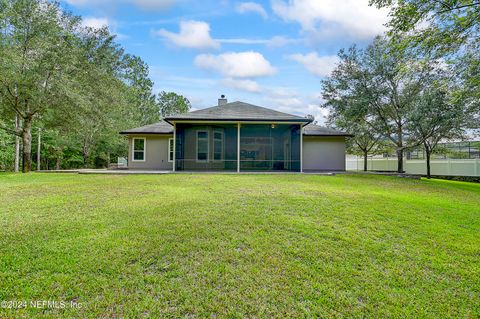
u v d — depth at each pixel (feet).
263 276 8.59
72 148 80.18
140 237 11.45
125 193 21.84
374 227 13.51
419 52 25.13
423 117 42.14
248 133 48.42
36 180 31.09
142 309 6.91
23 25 40.57
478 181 50.96
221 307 7.07
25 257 9.48
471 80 26.14
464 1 20.62
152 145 50.44
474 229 13.75
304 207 17.08
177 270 8.85
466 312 7.07
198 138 46.52
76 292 7.55
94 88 50.85
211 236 11.71
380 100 50.60
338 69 53.67
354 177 38.86
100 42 60.75
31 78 41.19
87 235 11.64
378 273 8.94
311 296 7.60
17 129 48.60
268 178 33.53
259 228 12.83
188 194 21.31
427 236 12.51
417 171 61.57
